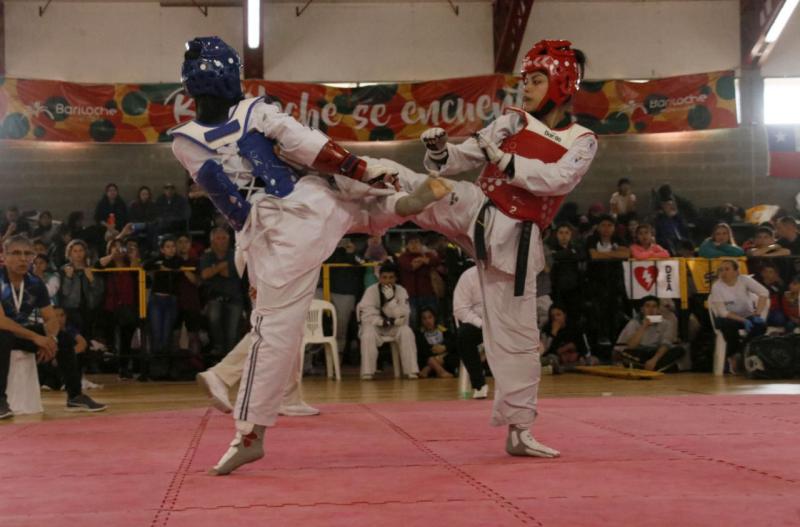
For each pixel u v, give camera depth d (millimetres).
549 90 3996
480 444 4551
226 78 3729
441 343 11742
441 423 5602
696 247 15352
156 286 11500
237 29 15992
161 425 5781
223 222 14125
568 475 3520
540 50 4039
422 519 2738
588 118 15859
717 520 2701
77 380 7453
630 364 11352
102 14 15805
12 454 4445
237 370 5848
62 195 15906
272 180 3699
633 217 15188
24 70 15602
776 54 16406
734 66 16391
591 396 7859
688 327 11594
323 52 16109
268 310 3670
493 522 2688
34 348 7227
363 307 11430
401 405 7168
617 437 4707
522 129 3982
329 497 3115
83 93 15078
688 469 3652
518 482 3371
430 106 15438
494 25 16219
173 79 15898
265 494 3191
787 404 6516
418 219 4023
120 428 5625
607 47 16312
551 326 11820
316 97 15414
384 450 4371
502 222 3955
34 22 15664
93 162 16016
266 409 3656
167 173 16125
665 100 15727
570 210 15953
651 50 16328
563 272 12062
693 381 9984
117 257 12156
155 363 11484
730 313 11023
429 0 16219
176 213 15320
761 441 4516
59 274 11250
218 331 11461
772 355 9984
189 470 3809
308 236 3664
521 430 4062
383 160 4016
